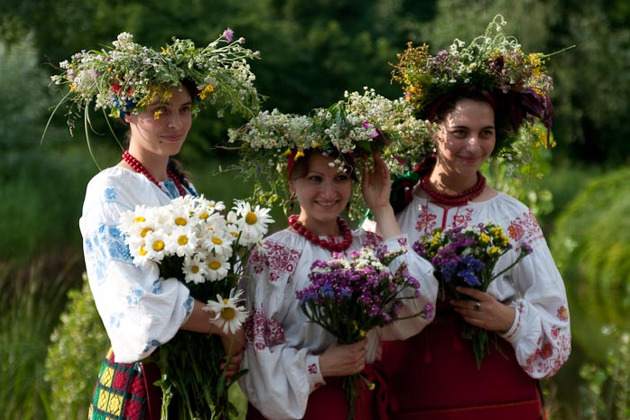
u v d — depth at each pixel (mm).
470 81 3799
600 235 12719
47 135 15156
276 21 22609
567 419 6508
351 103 3797
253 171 3762
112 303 3268
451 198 3898
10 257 11492
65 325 5586
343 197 3639
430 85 3803
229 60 3664
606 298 11758
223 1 20719
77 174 14414
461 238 3580
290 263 3602
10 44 17172
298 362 3463
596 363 8102
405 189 3967
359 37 22344
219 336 3420
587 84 22484
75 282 10633
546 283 3801
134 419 3428
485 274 3623
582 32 22391
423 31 23453
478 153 3770
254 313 3527
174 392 3367
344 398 3539
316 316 3420
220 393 3336
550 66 22281
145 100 3420
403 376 3799
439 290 3695
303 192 3637
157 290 3236
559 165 22078
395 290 3414
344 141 3537
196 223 3221
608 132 23359
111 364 3531
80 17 18797
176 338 3342
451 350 3734
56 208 13289
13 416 5613
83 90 3504
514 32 21859
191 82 3570
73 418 5352
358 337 3451
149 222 3230
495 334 3744
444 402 3730
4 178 14266
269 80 20750
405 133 3812
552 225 15523
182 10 19766
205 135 17672
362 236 3766
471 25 22078
